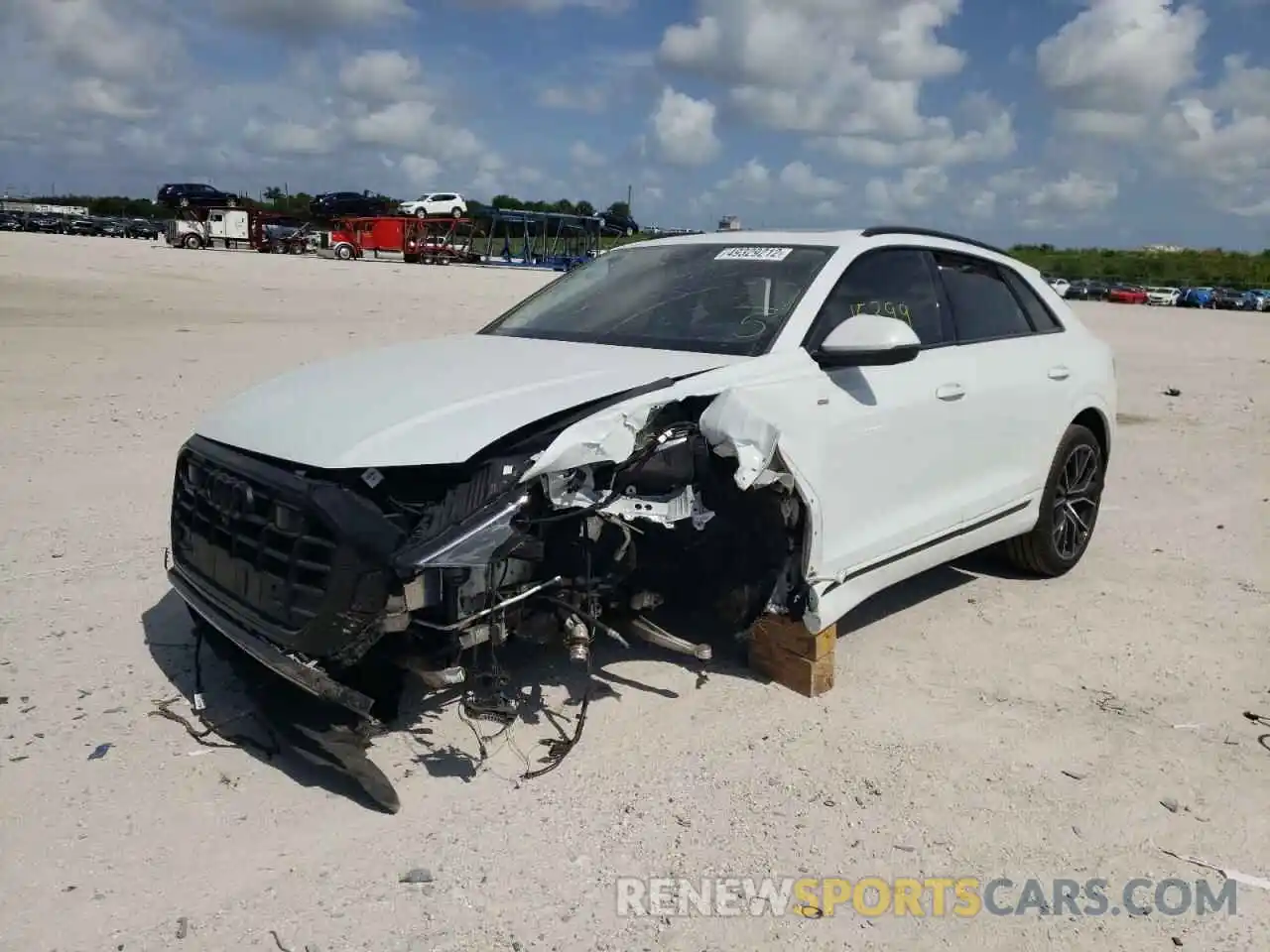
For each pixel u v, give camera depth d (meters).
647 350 4.43
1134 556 6.65
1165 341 25.20
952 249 5.50
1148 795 3.81
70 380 11.45
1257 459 9.77
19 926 2.96
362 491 3.55
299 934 2.96
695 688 4.50
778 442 4.03
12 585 5.40
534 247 58.31
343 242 51.22
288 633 3.52
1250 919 3.16
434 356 4.53
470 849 3.37
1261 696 4.65
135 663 4.59
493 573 3.65
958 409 5.00
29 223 70.69
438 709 4.25
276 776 3.77
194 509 4.04
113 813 3.51
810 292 4.55
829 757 3.99
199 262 39.16
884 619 5.45
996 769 3.96
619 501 3.77
